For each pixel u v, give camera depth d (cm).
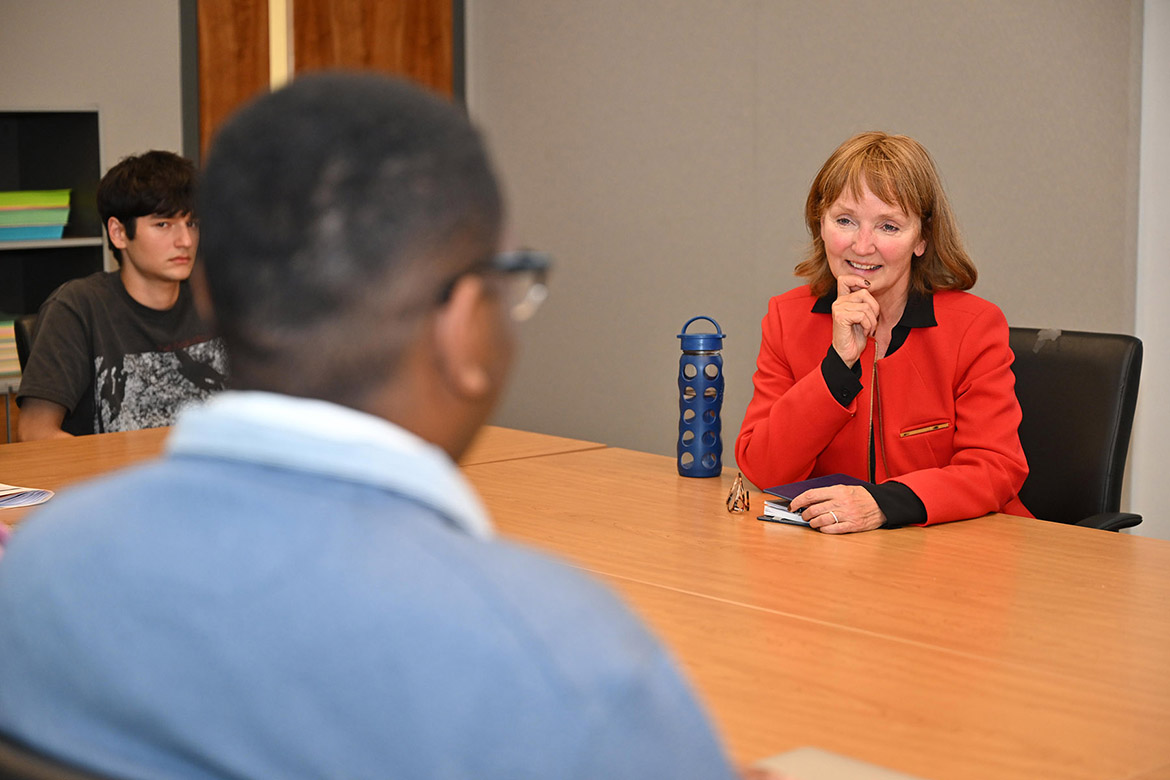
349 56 468
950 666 113
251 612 45
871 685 108
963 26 356
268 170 49
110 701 47
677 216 444
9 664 51
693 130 435
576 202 479
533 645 44
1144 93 319
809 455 190
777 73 406
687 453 204
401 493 49
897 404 197
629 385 467
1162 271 323
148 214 265
